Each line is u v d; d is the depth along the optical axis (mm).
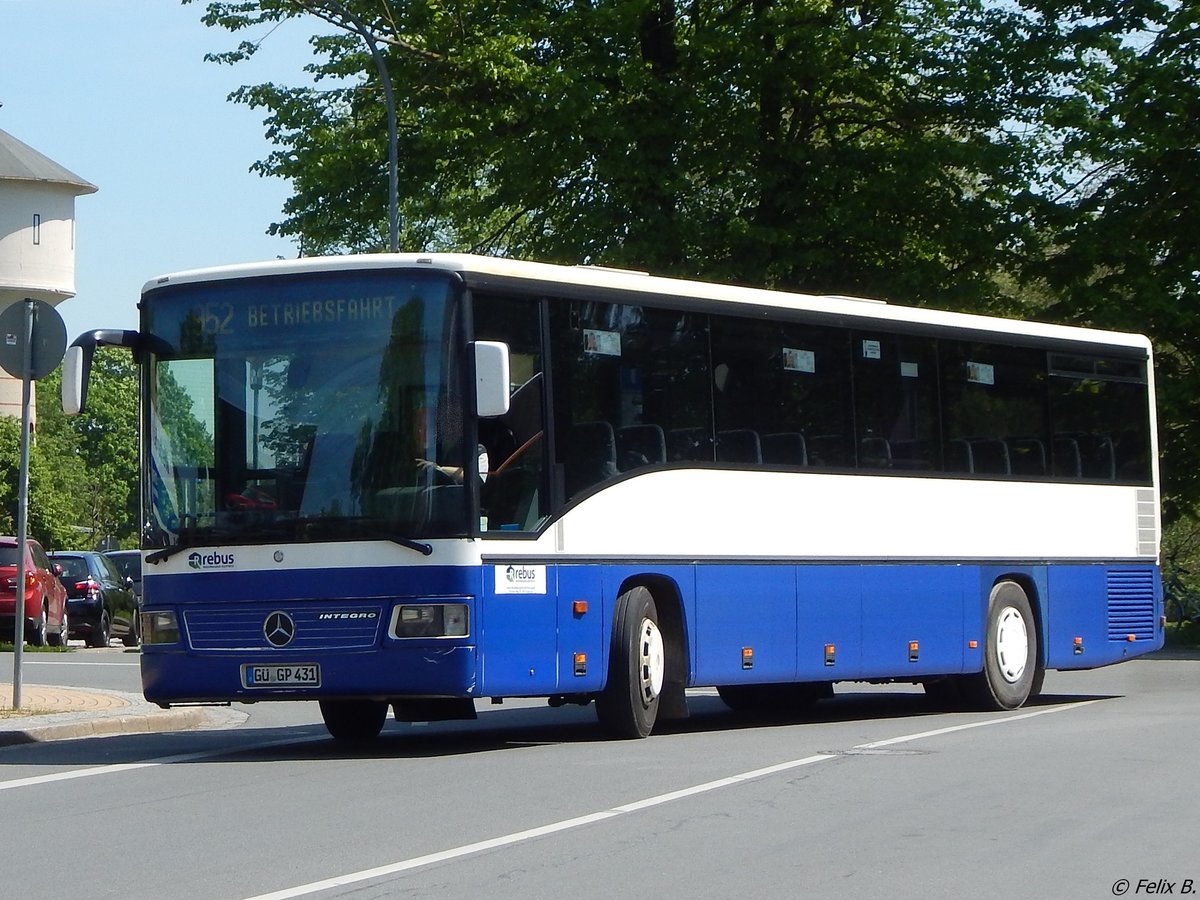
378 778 14250
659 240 39344
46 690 23781
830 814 11938
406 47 41062
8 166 91312
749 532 18859
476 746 17188
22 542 20156
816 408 19906
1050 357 23328
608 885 9445
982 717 20625
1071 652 23297
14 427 101438
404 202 43875
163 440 16484
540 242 41844
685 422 18219
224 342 16406
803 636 19453
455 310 15945
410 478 15766
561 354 16938
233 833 11367
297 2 42156
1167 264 41031
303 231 43969
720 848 10602
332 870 9953
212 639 16062
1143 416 24797
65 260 93000
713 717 21578
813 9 39219
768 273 39438
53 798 13297
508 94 40906
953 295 40000
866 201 40062
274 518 15977
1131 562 24422
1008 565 22344
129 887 9539
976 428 22031
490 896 9156
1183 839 10898
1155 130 39438
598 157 39531
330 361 16125
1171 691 25172
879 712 22203
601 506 17125
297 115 43812
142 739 18766
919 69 41750
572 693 16953
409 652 15562
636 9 39031
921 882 9516
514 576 16109
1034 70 41156
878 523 20516
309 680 15750
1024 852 10438
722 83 40219
